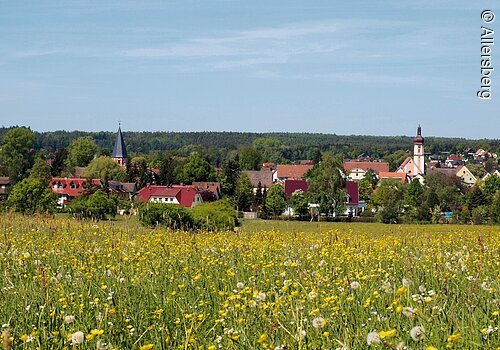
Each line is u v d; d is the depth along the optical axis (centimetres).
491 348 512
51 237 1563
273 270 977
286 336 549
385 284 751
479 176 17075
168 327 661
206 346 581
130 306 747
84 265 1030
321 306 653
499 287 763
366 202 10738
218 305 764
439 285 820
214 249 1260
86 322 666
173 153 18562
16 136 12681
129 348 610
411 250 1315
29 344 581
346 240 1347
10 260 1134
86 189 8438
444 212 8306
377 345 489
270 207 8425
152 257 1194
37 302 730
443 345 506
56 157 14388
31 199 5259
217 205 3841
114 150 17125
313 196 7944
